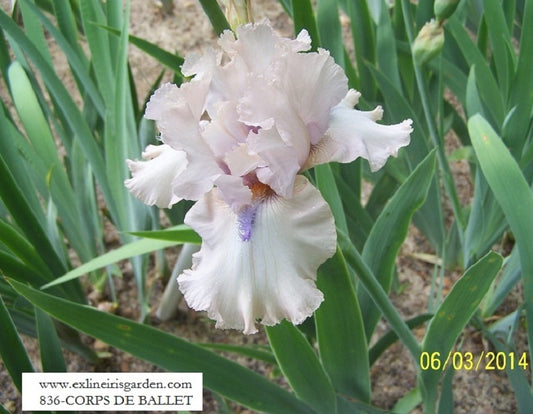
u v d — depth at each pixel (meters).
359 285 0.48
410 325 0.50
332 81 0.29
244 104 0.28
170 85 0.32
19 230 0.57
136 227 0.58
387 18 0.59
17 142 0.60
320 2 0.52
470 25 0.75
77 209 0.63
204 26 0.97
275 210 0.29
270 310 0.28
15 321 0.54
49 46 0.96
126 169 0.55
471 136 0.39
